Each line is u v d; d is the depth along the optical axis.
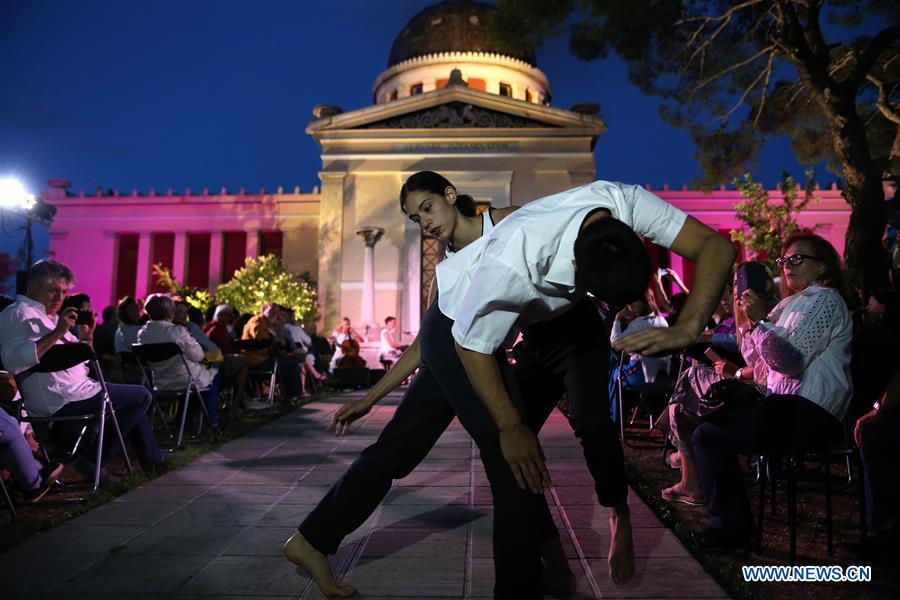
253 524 3.74
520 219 1.81
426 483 4.67
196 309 8.94
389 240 21.11
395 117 21.77
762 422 3.13
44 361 4.37
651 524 3.59
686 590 2.65
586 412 2.46
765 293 3.88
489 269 1.74
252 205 25.86
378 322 20.70
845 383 3.11
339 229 21.17
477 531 3.51
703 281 1.60
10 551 3.28
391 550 3.20
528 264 1.73
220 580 2.86
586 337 2.52
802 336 3.07
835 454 3.28
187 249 25.92
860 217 11.38
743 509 3.24
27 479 4.22
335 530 2.59
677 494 4.21
